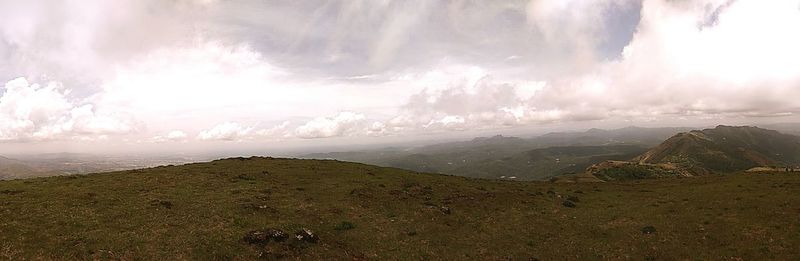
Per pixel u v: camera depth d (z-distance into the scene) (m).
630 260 34.75
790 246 33.81
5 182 49.91
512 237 42.16
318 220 42.53
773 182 59.72
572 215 51.91
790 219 40.28
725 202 50.16
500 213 51.97
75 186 48.31
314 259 31.86
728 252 34.22
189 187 51.47
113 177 56.00
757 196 51.03
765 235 36.88
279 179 61.91
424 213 48.88
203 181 55.81
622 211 52.25
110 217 36.34
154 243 31.05
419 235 41.06
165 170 64.94
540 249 38.56
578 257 36.25
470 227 45.22
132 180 53.91
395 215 47.31
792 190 52.41
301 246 33.78
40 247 28.28
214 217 38.84
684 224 43.16
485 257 36.00
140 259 28.19
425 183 66.75
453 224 45.84
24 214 34.81
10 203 37.91
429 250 36.94
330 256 32.88
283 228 37.41
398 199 54.69
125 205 40.62
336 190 56.88
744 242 35.91
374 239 38.81
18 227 31.41
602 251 37.53
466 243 39.69
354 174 70.06
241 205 43.78
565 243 40.34
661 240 39.00
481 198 59.12
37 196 41.72
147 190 48.22
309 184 59.94
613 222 47.31
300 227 38.69
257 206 44.03
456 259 35.12
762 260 31.84
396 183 64.56
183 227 35.38
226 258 29.92
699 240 37.84
